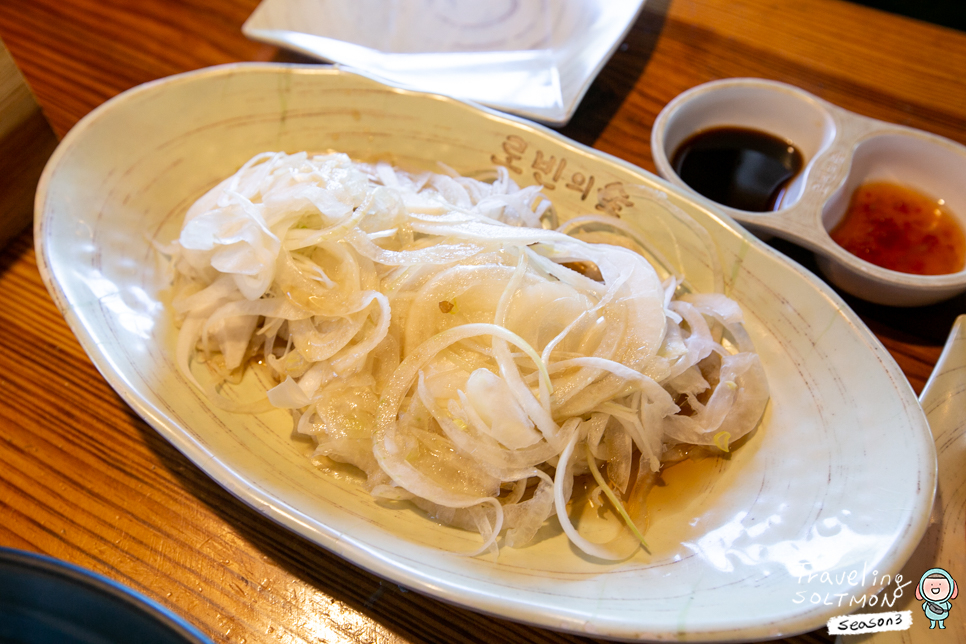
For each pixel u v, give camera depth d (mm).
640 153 346
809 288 264
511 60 358
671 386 269
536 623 207
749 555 229
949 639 224
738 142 343
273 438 265
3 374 279
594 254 277
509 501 252
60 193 276
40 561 201
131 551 246
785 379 264
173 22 386
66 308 254
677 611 211
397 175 312
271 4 364
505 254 273
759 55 380
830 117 324
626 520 246
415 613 239
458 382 255
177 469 260
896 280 279
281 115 320
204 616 236
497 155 316
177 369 271
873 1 470
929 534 242
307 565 245
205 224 268
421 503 251
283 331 280
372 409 259
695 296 283
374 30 367
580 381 253
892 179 327
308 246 272
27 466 261
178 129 308
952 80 371
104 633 202
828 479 239
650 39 385
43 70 365
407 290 269
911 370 286
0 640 208
